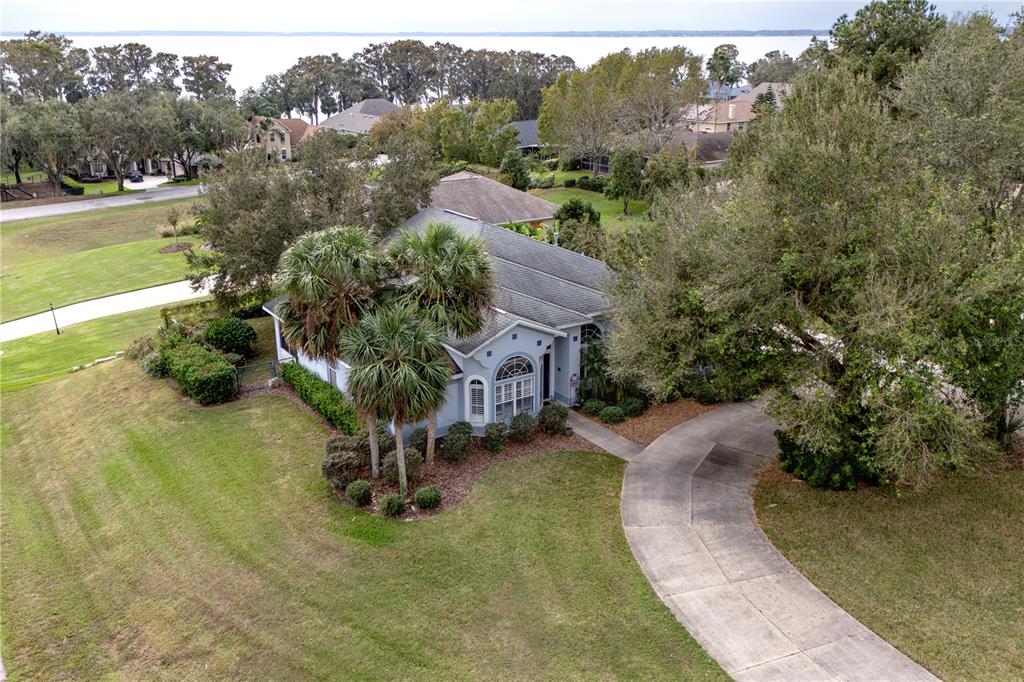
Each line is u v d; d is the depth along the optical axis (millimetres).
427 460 20109
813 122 20234
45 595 16547
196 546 17594
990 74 19859
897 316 13844
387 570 16047
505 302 23062
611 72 80500
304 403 25578
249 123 107125
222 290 31438
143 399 27125
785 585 14922
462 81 147500
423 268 18094
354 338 17750
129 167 101750
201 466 21594
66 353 35531
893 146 17594
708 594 14773
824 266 15516
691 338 17906
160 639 14594
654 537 16844
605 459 20922
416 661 13383
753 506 18047
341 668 13336
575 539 16922
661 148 65812
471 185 49250
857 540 16188
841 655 12914
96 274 51781
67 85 123312
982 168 17953
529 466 20594
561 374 24609
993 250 14969
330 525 17891
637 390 24062
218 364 26641
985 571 14859
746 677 12539
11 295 48406
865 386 14906
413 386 17594
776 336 16938
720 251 16453
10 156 82250
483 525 17609
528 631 13984
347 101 152500
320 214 30719
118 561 17531
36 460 24203
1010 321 14352
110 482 21547
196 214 32375
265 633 14391
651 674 12773
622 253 22500
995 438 18938
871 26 41344
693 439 21953
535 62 141625
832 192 16094
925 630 13375
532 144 98000
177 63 144250
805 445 17969
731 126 105125
